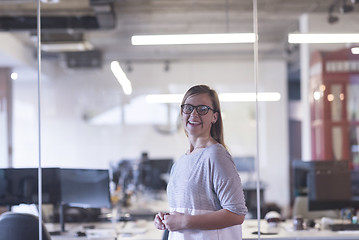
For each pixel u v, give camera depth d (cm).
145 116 970
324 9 558
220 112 249
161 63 958
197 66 952
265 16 592
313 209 433
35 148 927
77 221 444
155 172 722
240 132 936
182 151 966
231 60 938
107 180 390
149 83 963
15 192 402
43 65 847
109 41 798
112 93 969
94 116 970
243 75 940
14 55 714
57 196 402
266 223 404
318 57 630
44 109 948
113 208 544
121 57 934
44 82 941
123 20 662
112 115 971
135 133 973
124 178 675
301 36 518
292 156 923
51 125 950
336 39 514
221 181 221
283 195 917
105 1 548
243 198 225
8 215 319
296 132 928
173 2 586
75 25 600
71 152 959
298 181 461
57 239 375
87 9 585
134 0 583
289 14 591
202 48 867
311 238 369
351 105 622
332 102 625
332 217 456
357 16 535
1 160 877
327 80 625
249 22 596
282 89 923
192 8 607
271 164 927
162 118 970
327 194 434
